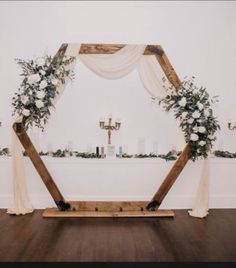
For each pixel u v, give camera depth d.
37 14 4.96
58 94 4.48
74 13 5.00
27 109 4.21
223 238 3.65
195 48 5.07
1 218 4.30
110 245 3.40
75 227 3.96
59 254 3.16
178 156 4.86
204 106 4.45
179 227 4.02
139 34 5.05
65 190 4.75
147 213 4.46
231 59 5.09
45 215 4.34
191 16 5.05
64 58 4.41
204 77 5.08
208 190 4.56
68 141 4.99
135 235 3.71
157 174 4.79
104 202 4.59
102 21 5.02
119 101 5.05
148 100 5.07
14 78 4.96
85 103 5.03
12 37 4.95
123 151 5.04
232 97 5.11
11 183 4.74
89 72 5.01
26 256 3.11
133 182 4.78
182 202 4.84
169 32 5.05
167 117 5.09
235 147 5.11
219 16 5.06
